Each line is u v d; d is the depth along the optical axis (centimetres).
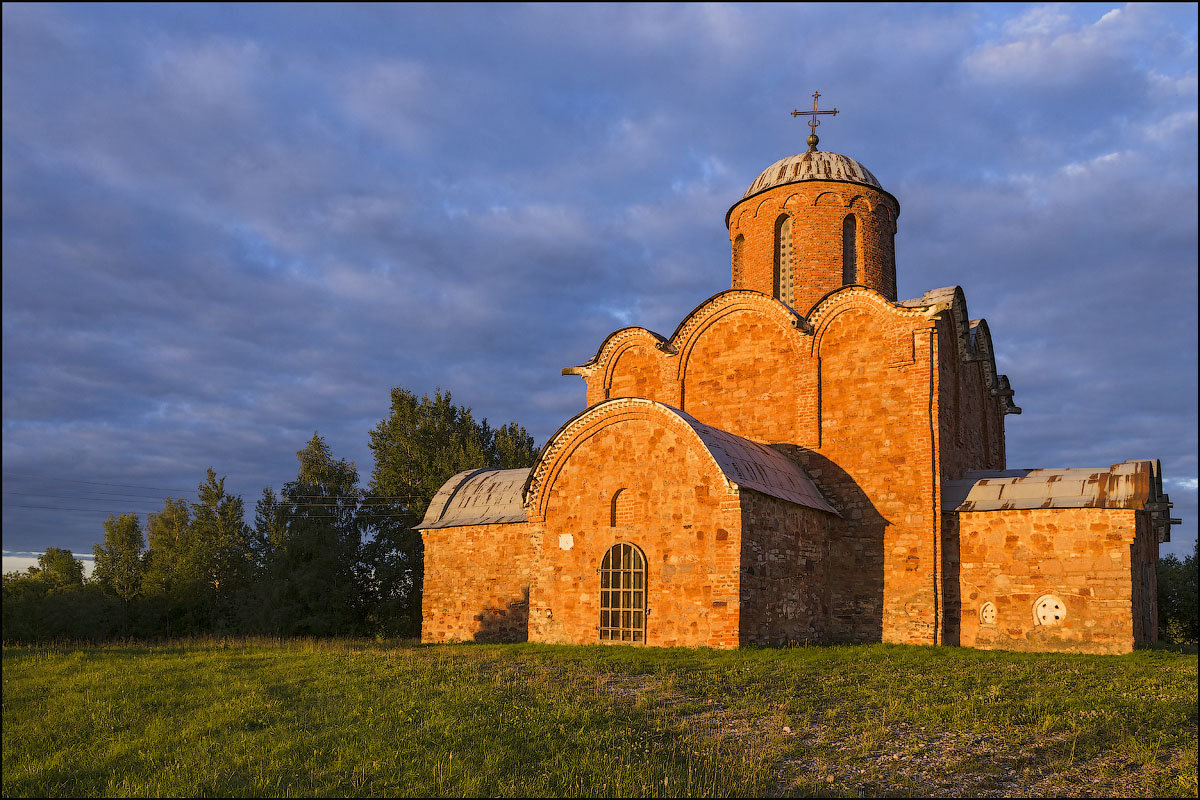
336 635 5006
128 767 1349
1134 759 1192
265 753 1345
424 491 5466
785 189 3219
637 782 1138
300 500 5556
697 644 2205
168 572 6050
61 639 5119
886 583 2558
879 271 3194
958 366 2927
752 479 2302
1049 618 2317
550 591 2517
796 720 1435
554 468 2566
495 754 1262
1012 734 1319
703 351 3055
